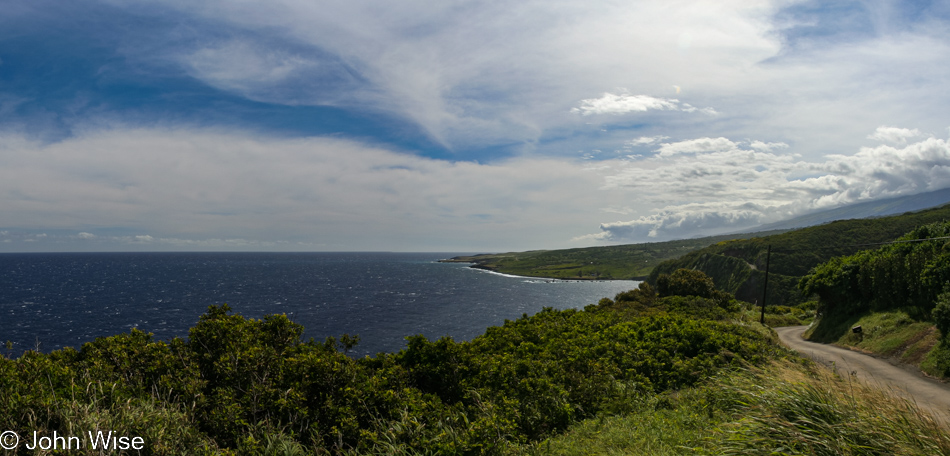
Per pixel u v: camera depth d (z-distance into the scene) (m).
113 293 97.69
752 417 5.26
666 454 5.83
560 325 17.19
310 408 6.38
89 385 5.34
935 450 4.17
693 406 8.77
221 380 6.73
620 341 14.44
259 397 6.14
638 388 10.91
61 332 52.75
